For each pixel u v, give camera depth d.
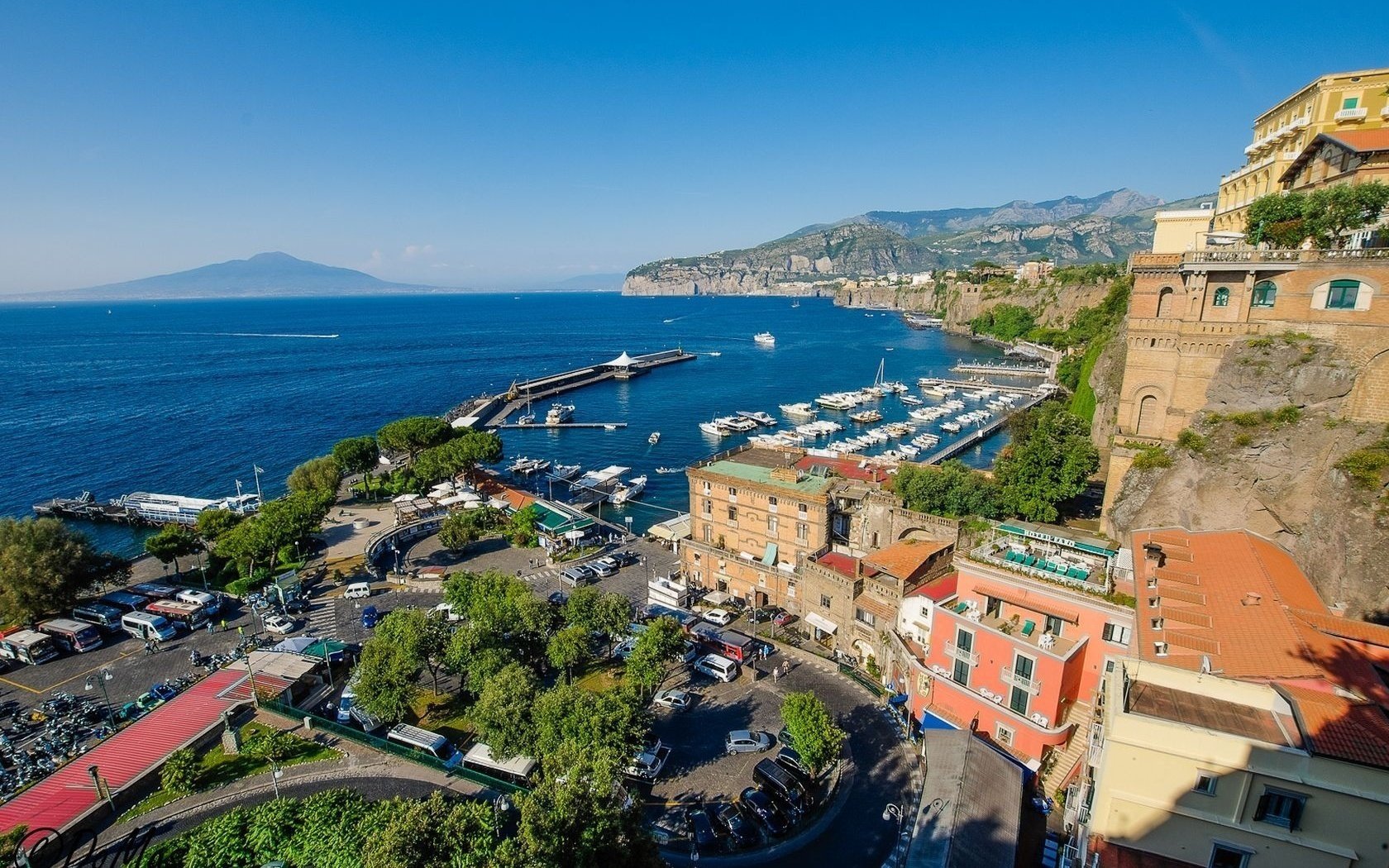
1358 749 29.38
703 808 50.03
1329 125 76.81
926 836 41.75
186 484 149.12
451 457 129.00
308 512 100.44
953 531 76.69
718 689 65.56
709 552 89.12
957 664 55.28
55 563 78.19
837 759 54.25
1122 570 52.59
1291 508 58.25
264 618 81.31
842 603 72.06
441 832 36.97
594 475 144.62
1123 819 33.69
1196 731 31.50
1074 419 93.56
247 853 41.69
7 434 185.88
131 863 41.56
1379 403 57.25
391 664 56.25
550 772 42.28
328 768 52.22
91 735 58.59
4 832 45.16
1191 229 86.00
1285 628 39.53
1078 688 51.38
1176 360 74.31
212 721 57.12
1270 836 30.72
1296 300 64.88
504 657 58.84
